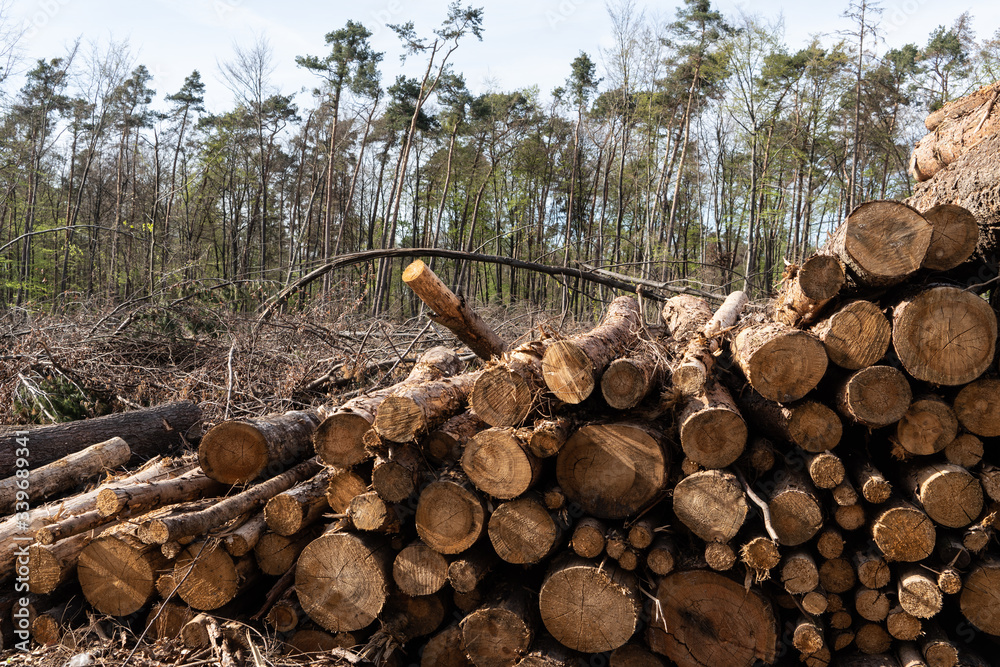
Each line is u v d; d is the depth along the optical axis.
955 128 4.42
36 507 3.91
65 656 3.10
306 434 3.84
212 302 9.83
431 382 3.44
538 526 2.97
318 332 8.21
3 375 5.93
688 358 3.33
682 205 30.30
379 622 3.26
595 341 3.78
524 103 28.94
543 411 3.10
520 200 30.80
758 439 3.19
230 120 28.20
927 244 2.87
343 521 3.19
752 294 11.20
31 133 25.39
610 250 29.52
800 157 23.00
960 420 2.95
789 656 3.20
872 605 3.03
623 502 2.99
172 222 30.19
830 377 3.14
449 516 3.02
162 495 3.32
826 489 3.07
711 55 22.70
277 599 3.27
